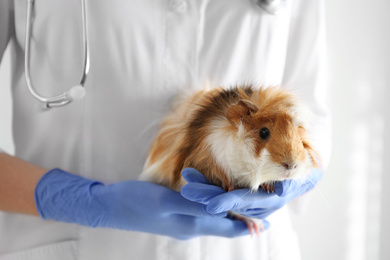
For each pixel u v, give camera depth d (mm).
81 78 791
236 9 924
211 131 680
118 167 899
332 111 1703
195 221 818
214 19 923
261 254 975
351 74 1702
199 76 903
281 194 690
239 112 673
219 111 698
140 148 889
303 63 1047
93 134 893
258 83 796
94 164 899
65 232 897
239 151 656
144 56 885
